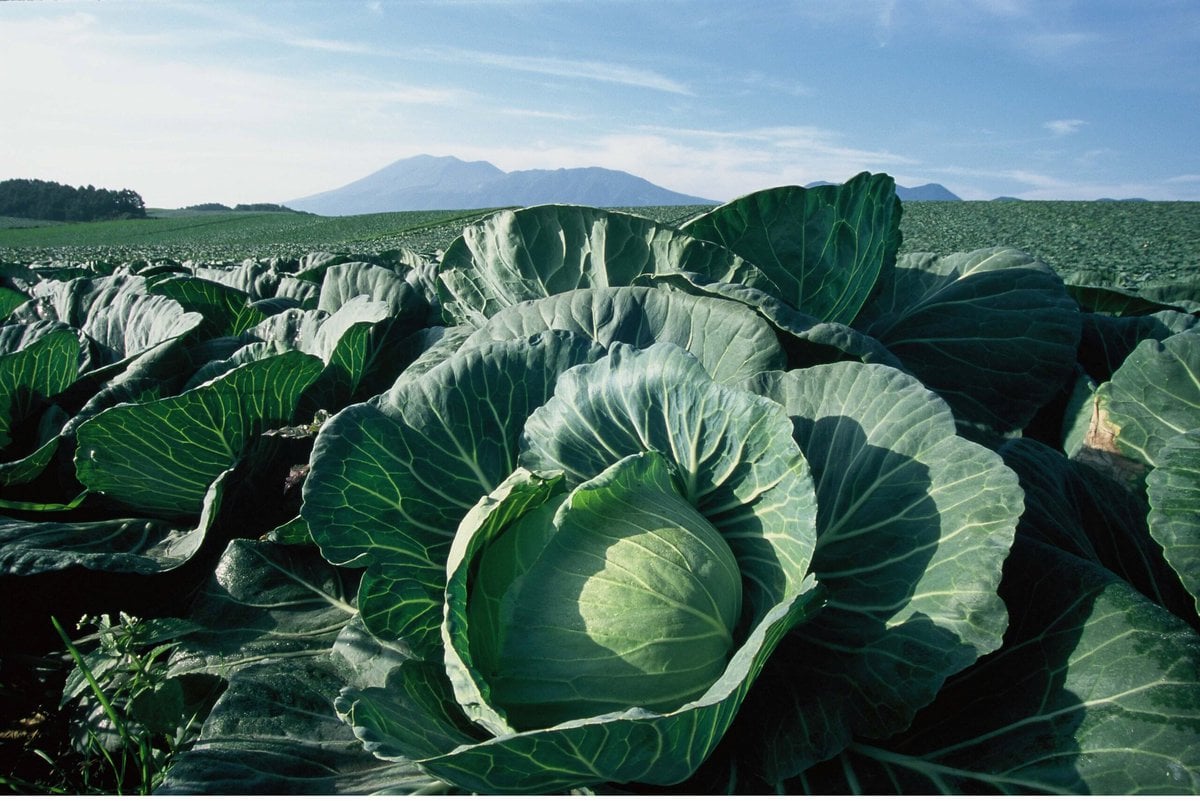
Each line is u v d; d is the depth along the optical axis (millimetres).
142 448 3633
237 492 3850
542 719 1983
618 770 1812
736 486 2340
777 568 2184
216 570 3328
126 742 2504
